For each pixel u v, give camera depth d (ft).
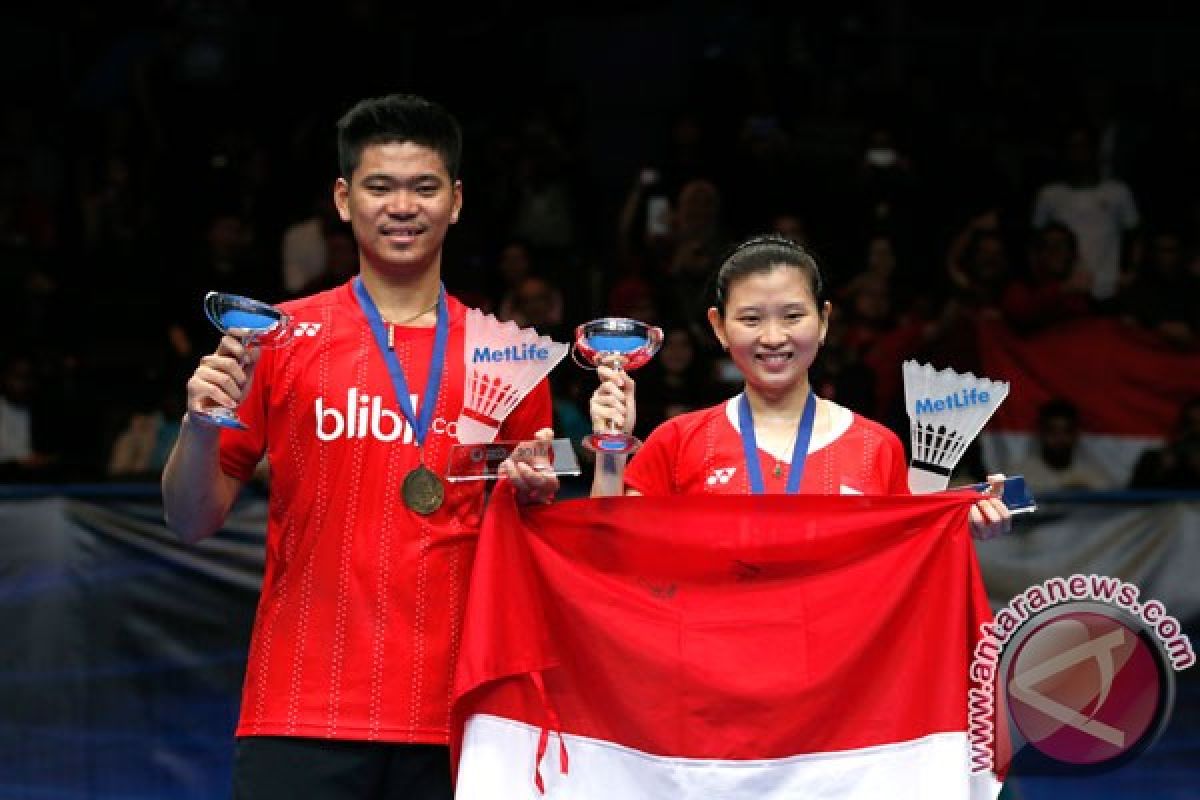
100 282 49.65
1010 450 41.88
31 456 42.47
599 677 19.56
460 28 57.57
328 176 50.93
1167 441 40.98
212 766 30.09
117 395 45.57
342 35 55.31
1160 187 49.57
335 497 19.77
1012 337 42.29
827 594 19.45
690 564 19.66
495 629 19.38
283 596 19.84
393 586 19.56
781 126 50.78
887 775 19.16
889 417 39.01
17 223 51.78
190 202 50.34
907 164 48.78
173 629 30.19
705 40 58.44
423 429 19.89
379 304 20.48
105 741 30.01
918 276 45.98
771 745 19.24
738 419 21.06
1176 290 44.91
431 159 20.11
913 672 19.29
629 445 19.12
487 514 19.61
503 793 19.56
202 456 19.31
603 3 58.80
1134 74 59.41
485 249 48.60
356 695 19.45
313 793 19.51
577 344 19.70
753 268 20.49
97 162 53.62
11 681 29.89
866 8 58.80
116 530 30.14
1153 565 30.04
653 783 19.34
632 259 44.83
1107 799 29.55
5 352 45.06
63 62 61.72
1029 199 48.57
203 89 54.29
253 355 18.62
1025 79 53.78
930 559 19.40
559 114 52.54
